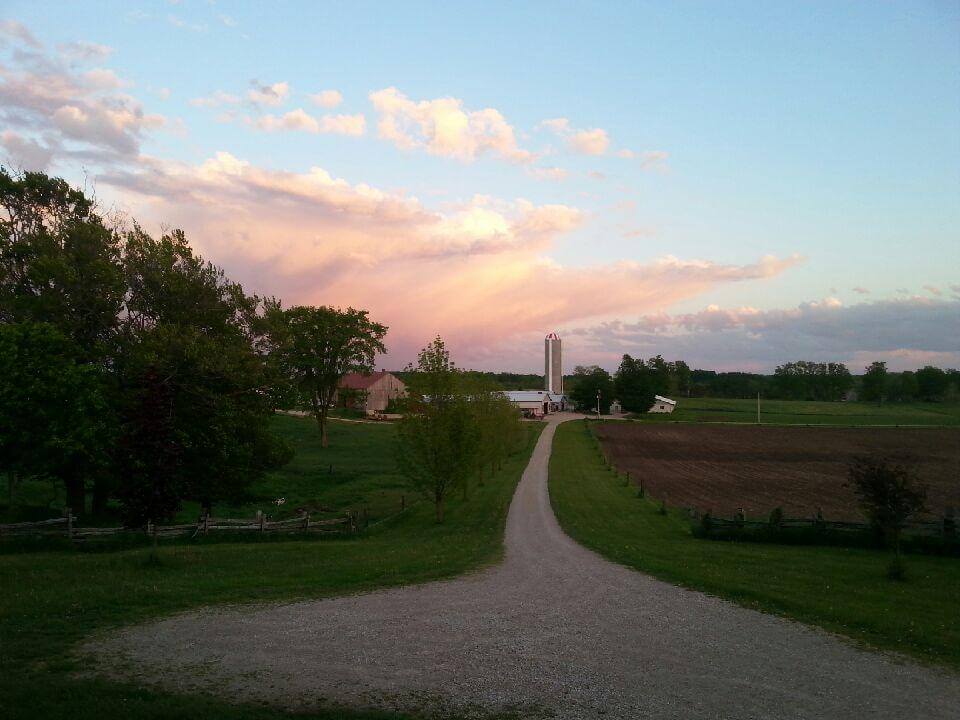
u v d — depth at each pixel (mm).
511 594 16453
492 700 9695
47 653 11078
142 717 8477
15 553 20234
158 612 13953
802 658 11914
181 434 26000
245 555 21078
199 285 31844
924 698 10180
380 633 12805
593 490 41906
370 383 110500
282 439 34281
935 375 188125
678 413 148250
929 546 22828
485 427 43031
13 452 23953
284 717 8812
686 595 16688
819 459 70875
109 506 31594
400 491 42688
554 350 167625
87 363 26359
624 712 9398
